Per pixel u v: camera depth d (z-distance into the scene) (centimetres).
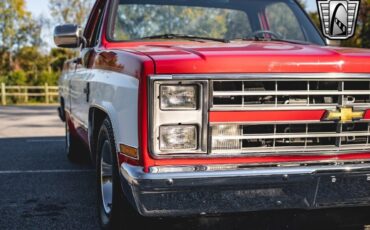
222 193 246
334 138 270
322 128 267
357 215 323
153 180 238
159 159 246
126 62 276
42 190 471
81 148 588
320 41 416
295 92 258
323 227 321
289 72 255
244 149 257
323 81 262
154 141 245
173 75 243
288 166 256
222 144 253
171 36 386
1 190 471
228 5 420
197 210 246
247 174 246
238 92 251
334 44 422
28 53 3853
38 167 586
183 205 244
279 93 256
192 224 308
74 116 495
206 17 409
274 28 428
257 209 252
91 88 363
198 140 249
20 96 2659
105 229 322
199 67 246
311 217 314
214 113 249
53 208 410
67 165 598
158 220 302
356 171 262
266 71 253
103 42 372
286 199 256
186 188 241
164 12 399
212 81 248
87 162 614
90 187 483
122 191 290
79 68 450
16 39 3806
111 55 316
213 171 244
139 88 248
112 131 298
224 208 248
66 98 574
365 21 1570
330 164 263
